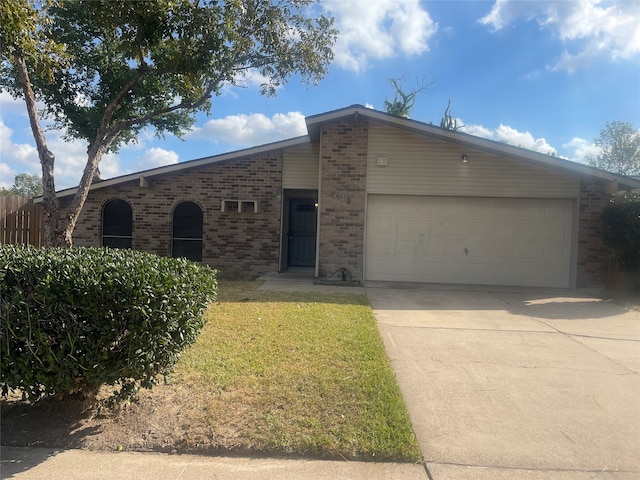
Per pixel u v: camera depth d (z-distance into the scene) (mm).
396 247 11734
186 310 3545
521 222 11602
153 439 3309
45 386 3236
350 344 5461
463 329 6809
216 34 8039
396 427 3449
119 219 13109
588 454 3238
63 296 3088
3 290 3115
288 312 7297
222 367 4555
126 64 13648
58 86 13242
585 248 11273
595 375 4867
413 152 11391
